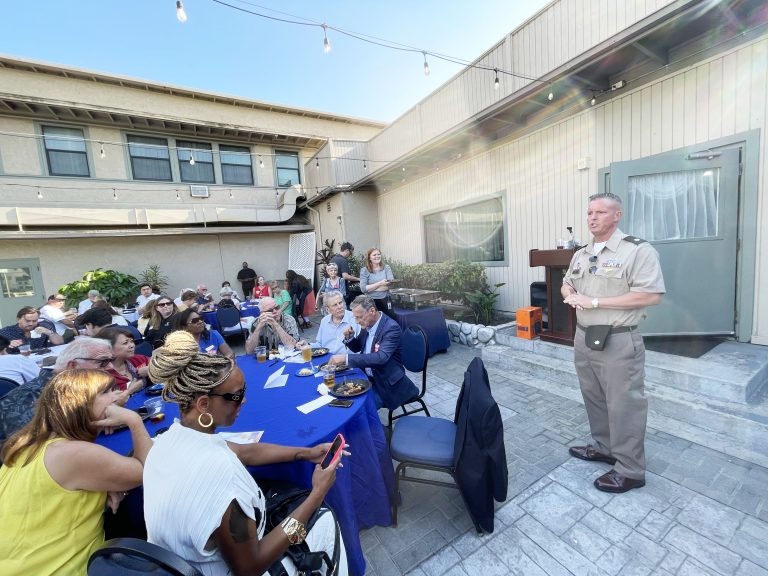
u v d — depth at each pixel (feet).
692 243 10.85
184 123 31.63
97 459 3.83
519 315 14.03
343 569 4.37
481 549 5.68
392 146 26.55
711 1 9.04
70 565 3.67
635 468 6.60
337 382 7.25
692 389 8.82
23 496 3.53
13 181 27.07
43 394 4.03
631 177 11.83
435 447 6.32
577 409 10.06
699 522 5.84
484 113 15.35
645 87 12.30
